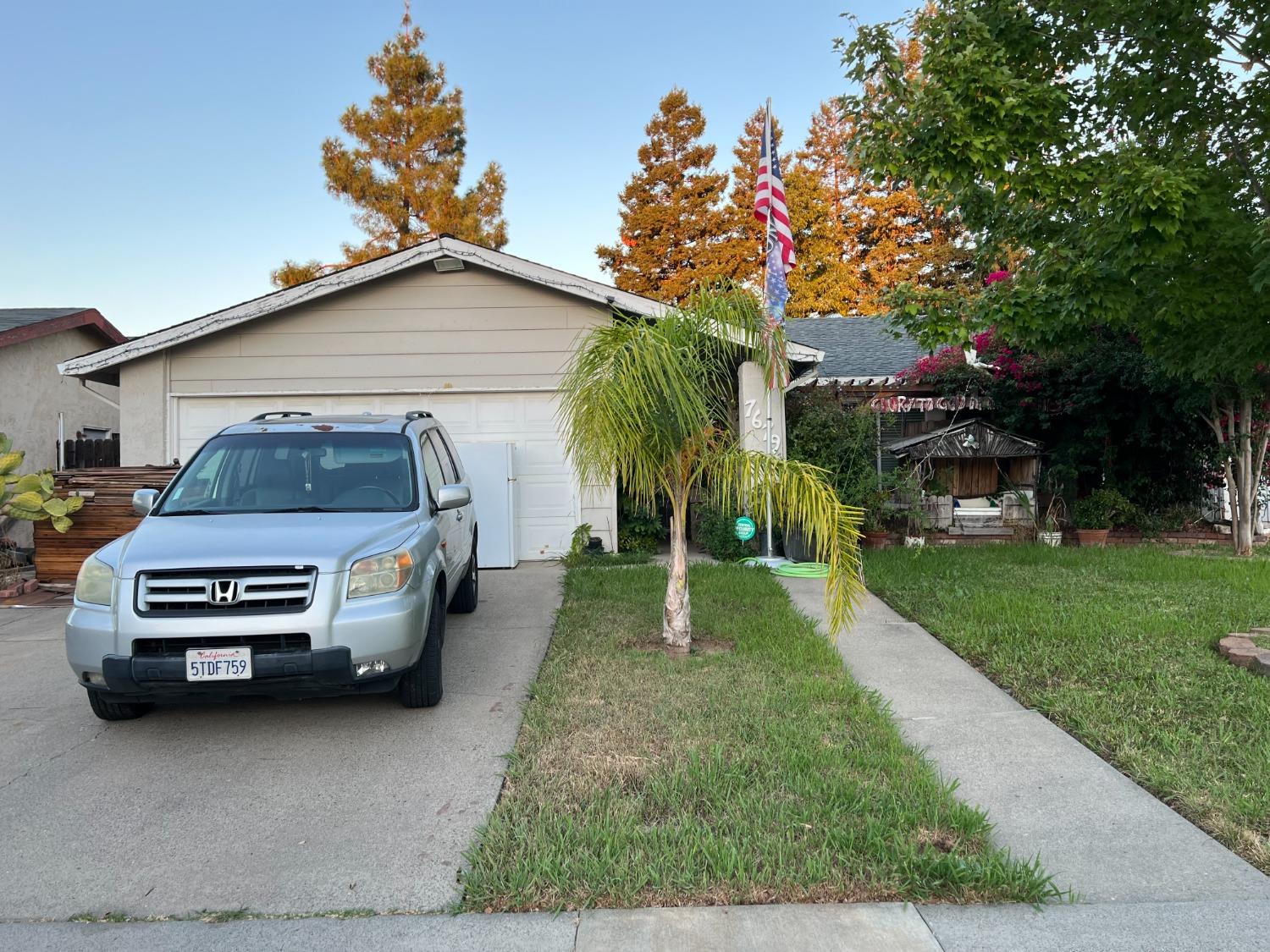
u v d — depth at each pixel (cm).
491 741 468
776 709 506
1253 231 635
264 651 429
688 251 3078
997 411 1394
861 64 757
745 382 1063
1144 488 1366
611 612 776
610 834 348
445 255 1076
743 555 1095
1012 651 632
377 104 2567
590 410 583
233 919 302
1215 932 289
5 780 423
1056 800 395
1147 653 622
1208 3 660
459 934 291
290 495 560
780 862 327
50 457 1394
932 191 757
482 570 1048
